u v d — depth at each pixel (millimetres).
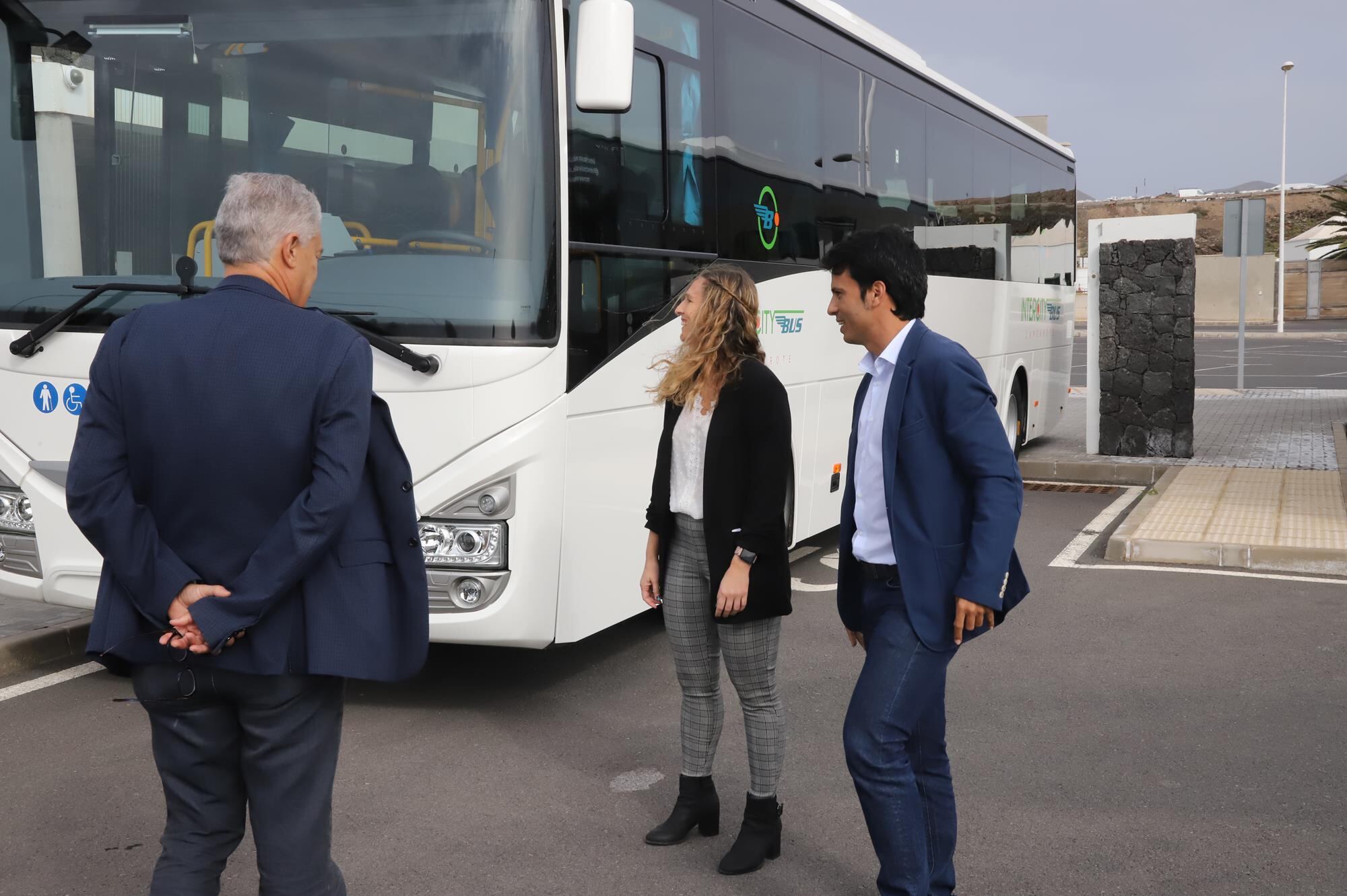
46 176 5602
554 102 5359
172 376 2699
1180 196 65625
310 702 2873
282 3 5422
